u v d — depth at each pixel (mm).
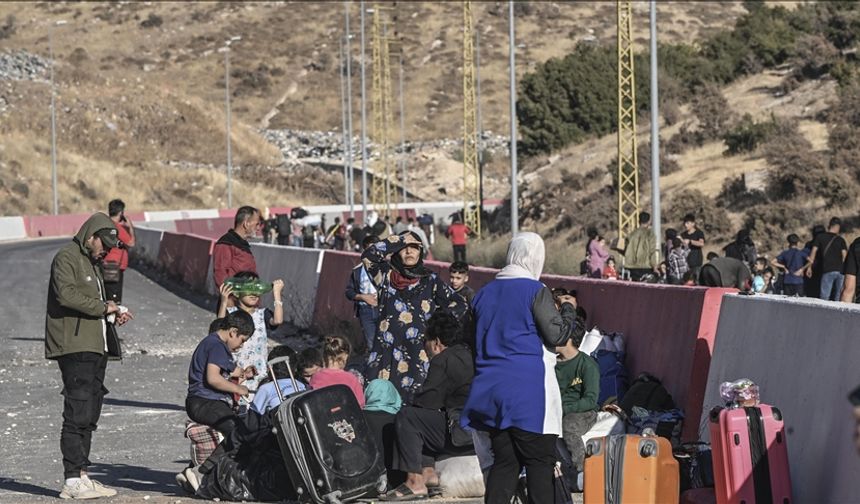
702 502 15703
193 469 18781
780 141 93062
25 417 29203
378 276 23391
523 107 161750
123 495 19188
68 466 18938
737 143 104000
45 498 18969
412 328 21734
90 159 177750
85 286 18875
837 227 38750
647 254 51875
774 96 119750
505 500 14352
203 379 19062
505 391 14195
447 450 18359
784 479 14750
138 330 49281
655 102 61250
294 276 51156
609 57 161875
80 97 197250
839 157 85000
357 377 19406
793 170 85375
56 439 26031
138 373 37219
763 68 135500
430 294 21891
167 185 176625
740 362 18109
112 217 39031
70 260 18828
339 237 96875
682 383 21078
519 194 128625
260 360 22250
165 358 41156
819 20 130125
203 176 181625
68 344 18891
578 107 158750
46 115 186875
